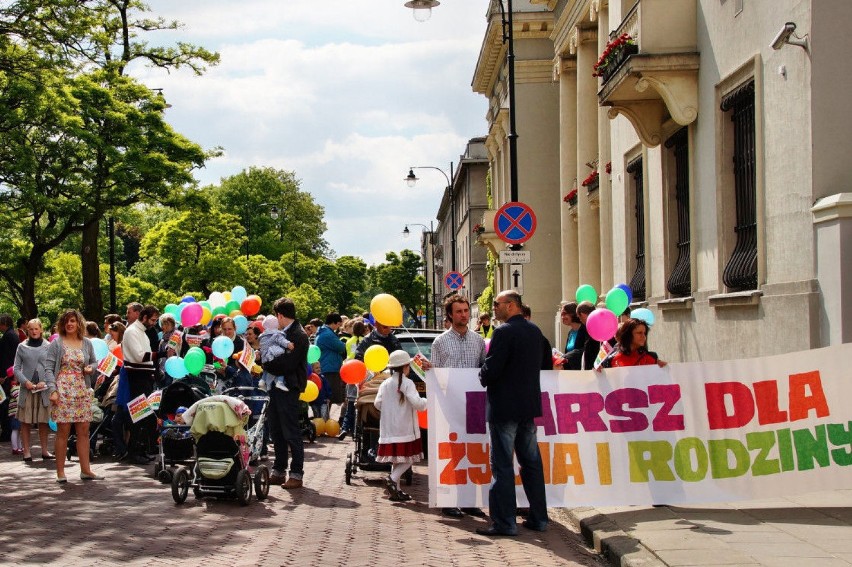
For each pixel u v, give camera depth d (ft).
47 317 160.97
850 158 38.17
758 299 43.52
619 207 74.28
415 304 386.73
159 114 110.63
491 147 174.70
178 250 198.39
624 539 26.94
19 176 93.91
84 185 104.63
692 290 54.39
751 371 32.53
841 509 30.45
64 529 31.76
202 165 113.80
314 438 58.18
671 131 59.26
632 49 55.47
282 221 347.77
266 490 38.04
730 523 28.71
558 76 116.16
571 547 28.63
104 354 48.21
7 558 27.40
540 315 133.69
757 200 43.78
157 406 42.24
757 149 43.70
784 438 32.19
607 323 34.91
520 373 30.19
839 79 38.11
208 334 53.52
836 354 32.22
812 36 38.17
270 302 259.80
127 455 49.67
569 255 111.34
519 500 33.17
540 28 135.54
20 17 67.26
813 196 38.19
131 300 176.55
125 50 119.03
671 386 32.78
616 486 32.76
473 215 238.27
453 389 33.65
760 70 43.42
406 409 37.35
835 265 36.65
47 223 115.34
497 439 30.40
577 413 32.96
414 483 42.24
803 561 23.43
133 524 32.60
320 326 71.56
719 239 49.88
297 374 40.96
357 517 33.78
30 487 40.96
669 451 32.68
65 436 42.27
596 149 99.71
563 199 111.24
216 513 34.65
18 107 84.48
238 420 36.60
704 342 52.08
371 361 39.75
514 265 57.52
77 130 96.84
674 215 60.59
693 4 53.16
